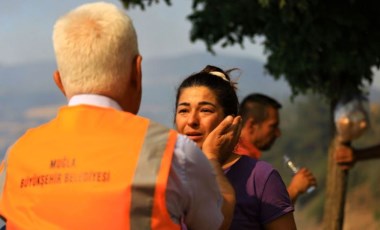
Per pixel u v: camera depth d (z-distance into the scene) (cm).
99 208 309
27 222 317
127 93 328
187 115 417
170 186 312
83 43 320
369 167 5928
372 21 793
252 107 675
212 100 415
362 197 5816
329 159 884
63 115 328
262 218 413
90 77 322
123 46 321
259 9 807
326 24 775
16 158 328
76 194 312
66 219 311
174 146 316
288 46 795
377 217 5459
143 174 310
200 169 321
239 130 360
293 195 660
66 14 325
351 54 791
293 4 752
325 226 885
